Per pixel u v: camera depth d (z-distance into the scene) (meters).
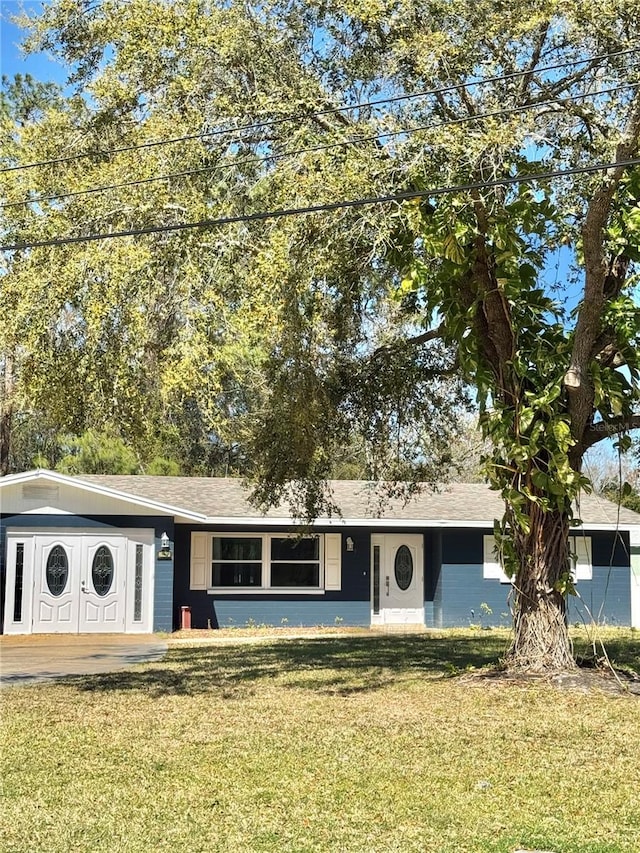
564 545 13.06
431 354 15.67
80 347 11.29
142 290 10.98
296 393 13.41
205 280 11.01
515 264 11.80
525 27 10.48
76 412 11.73
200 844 6.10
